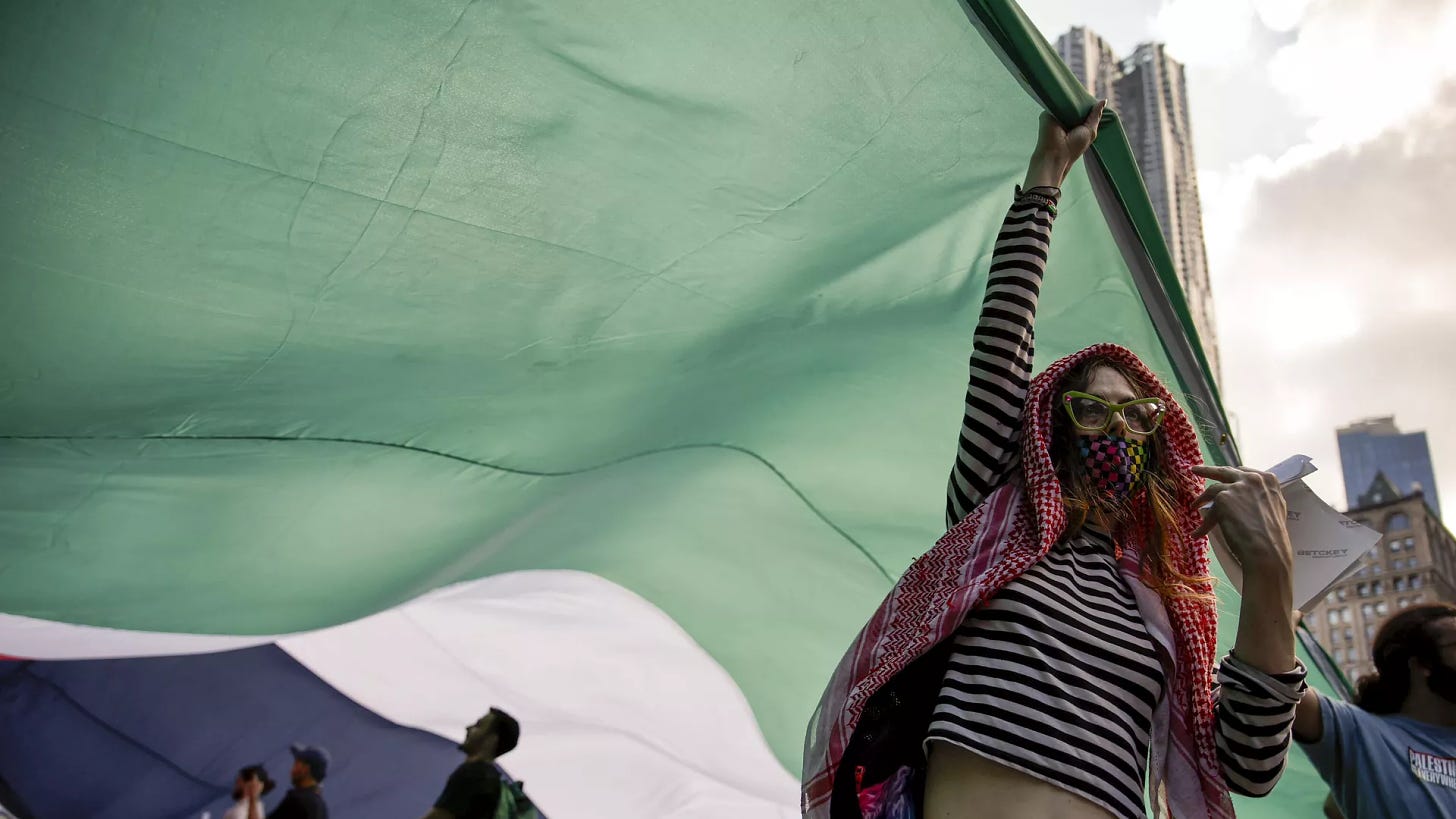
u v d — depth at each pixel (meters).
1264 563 1.45
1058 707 1.37
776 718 3.70
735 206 2.84
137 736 6.25
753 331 2.96
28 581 2.67
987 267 3.00
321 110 2.70
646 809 5.59
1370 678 2.48
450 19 2.67
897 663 1.44
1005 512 1.57
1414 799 2.21
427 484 2.96
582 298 2.87
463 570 2.82
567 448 2.95
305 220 2.75
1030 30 2.31
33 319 2.75
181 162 2.69
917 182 2.89
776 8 2.73
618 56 2.74
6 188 2.65
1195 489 1.63
